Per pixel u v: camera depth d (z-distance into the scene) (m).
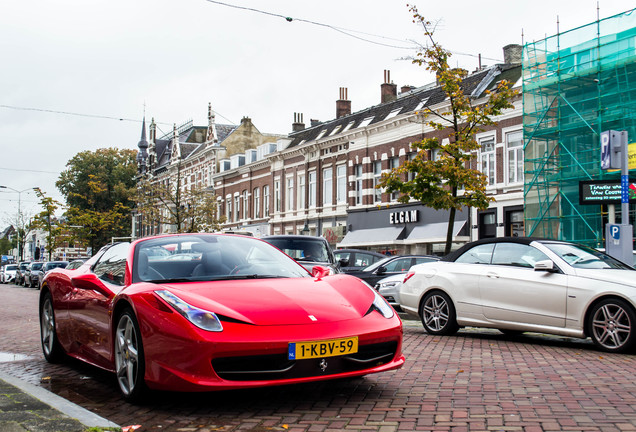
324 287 5.14
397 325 4.84
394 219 32.19
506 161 26.06
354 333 4.51
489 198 19.42
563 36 23.59
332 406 4.64
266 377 4.31
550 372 6.06
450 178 19.23
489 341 8.77
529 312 8.27
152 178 72.12
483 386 5.35
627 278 7.60
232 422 4.23
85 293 5.95
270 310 4.52
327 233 37.91
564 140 23.08
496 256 8.94
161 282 5.07
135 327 4.69
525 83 25.05
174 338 4.34
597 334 7.67
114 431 3.69
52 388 5.59
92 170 73.75
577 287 7.84
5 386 4.94
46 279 7.13
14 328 11.50
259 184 47.12
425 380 5.63
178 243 5.77
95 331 5.62
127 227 72.44
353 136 35.62
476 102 27.50
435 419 4.23
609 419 4.16
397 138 32.38
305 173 40.69
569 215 22.42
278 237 12.31
